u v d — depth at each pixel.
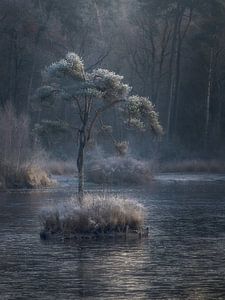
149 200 52.25
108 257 30.08
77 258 29.84
